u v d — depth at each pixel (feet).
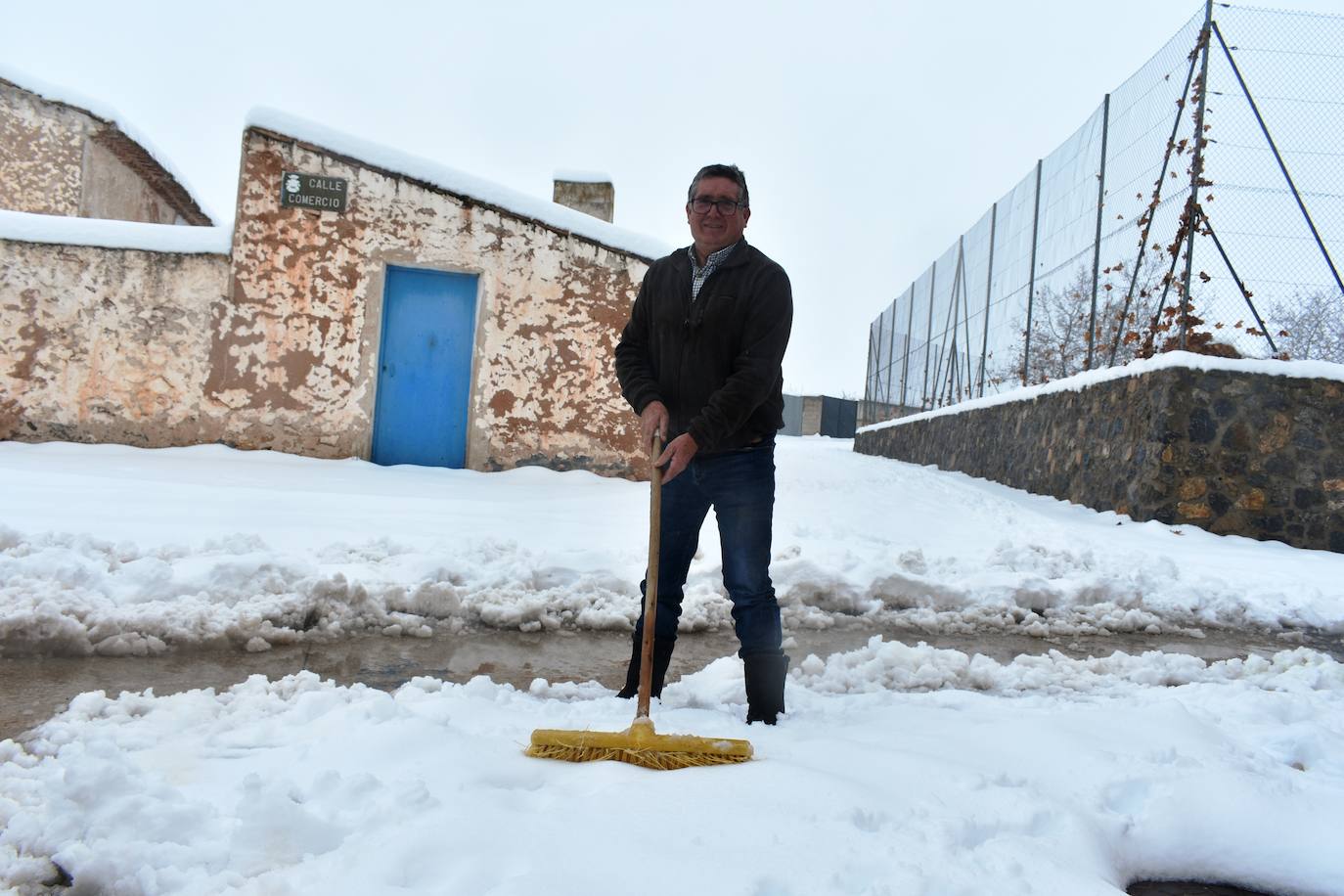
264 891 5.09
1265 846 6.75
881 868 5.42
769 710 9.51
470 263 34.78
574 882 5.00
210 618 12.67
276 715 8.86
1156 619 17.71
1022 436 41.29
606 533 21.93
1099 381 33.63
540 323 35.01
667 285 10.03
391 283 35.14
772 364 9.46
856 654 13.03
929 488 38.04
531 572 16.66
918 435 61.46
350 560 16.89
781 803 6.23
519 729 8.31
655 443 9.44
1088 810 6.80
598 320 35.19
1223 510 28.84
